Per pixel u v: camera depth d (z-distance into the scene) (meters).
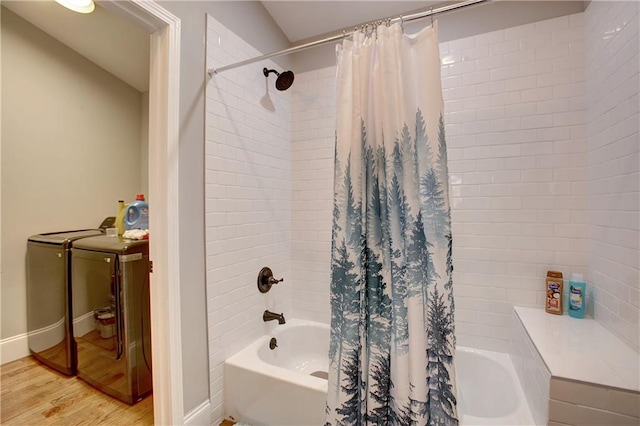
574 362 1.06
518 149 1.61
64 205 2.30
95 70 2.49
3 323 2.00
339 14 1.92
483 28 1.68
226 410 1.56
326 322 2.10
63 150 2.29
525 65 1.60
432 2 1.78
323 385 1.35
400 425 1.07
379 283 1.16
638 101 1.10
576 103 1.51
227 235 1.59
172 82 1.27
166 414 1.28
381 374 1.13
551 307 1.52
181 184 1.33
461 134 1.71
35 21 2.06
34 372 1.92
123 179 2.72
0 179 1.97
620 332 1.22
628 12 1.15
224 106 1.57
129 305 1.61
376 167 1.17
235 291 1.65
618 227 1.23
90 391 1.73
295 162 2.18
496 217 1.66
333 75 2.07
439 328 1.05
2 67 1.96
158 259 1.28
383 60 1.12
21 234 2.07
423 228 1.07
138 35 2.12
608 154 1.30
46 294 1.96
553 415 1.01
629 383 0.94
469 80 1.70
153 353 1.31
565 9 1.54
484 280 1.69
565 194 1.54
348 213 1.17
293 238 2.19
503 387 1.49
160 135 1.27
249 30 1.76
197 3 1.41
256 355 1.63
